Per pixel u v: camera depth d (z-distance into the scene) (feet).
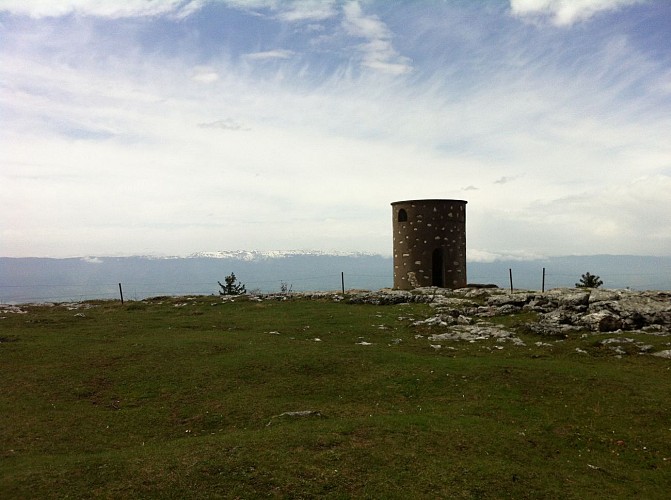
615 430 77.20
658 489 62.49
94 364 106.32
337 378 99.25
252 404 86.07
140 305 187.01
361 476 60.54
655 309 131.34
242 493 55.93
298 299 196.65
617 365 105.60
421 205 220.43
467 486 59.88
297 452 65.00
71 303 201.36
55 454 67.67
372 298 186.50
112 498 54.24
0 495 54.13
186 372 101.71
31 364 106.11
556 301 154.30
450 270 221.66
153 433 76.13
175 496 54.95
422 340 131.03
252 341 125.59
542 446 72.23
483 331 134.92
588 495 59.98
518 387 93.04
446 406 85.87
